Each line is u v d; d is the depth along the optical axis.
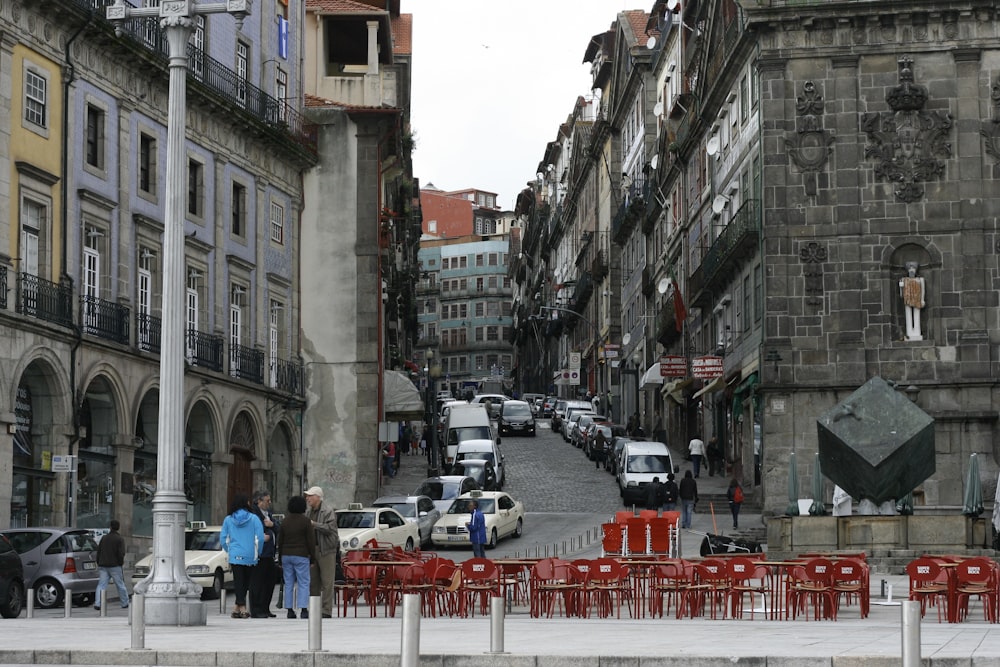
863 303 52.34
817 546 36.09
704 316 71.00
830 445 36.19
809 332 52.50
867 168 52.72
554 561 26.17
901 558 35.25
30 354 39.22
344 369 58.78
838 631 20.80
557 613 27.56
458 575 26.19
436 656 16.05
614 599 29.95
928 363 51.72
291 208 58.81
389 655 16.25
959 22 52.28
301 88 60.28
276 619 24.94
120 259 45.12
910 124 52.56
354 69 70.50
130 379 44.56
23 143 40.06
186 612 22.77
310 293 59.31
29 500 40.22
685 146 74.62
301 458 58.12
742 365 59.50
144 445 46.75
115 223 44.97
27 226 40.53
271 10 57.69
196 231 50.47
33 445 40.62
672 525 39.47
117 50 44.62
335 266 59.31
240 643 18.45
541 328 162.88
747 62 58.75
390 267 81.44
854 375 51.97
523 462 77.94
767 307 52.69
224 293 52.62
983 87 52.28
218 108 51.41
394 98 65.38
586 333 126.19
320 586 25.75
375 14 64.94
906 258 52.31
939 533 35.66
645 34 96.81
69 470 38.56
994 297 51.72
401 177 88.69
